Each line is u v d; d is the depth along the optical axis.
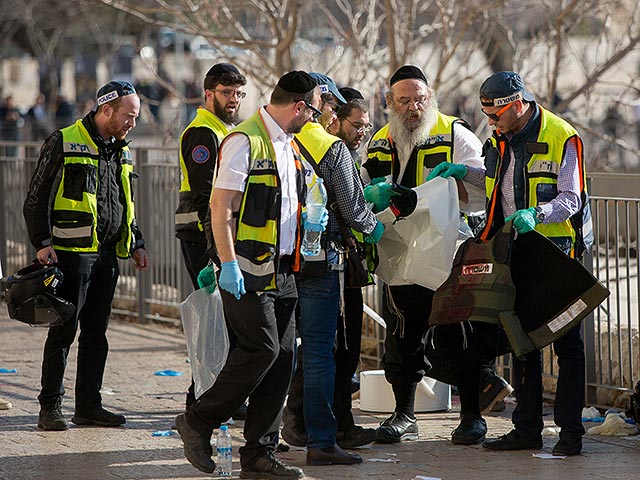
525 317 12.02
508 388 13.84
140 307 22.14
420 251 12.37
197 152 13.30
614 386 14.89
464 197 13.02
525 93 12.01
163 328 21.44
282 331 11.20
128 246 13.78
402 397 13.27
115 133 13.33
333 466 11.78
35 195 13.04
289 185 10.95
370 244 12.48
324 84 12.38
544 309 11.91
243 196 10.77
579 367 12.27
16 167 23.86
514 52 23.92
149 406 15.03
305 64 26.45
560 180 11.90
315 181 11.29
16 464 11.95
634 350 14.83
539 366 12.49
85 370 13.83
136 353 18.94
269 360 10.84
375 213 12.46
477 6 22.91
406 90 12.85
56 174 13.09
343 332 12.33
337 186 11.45
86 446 12.77
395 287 12.94
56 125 59.28
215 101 13.50
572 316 11.79
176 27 23.58
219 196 10.66
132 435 13.33
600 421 14.29
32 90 88.62
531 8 26.12
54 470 11.68
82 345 13.84
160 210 21.38
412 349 13.12
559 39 22.81
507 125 12.00
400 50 23.91
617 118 29.67
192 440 11.12
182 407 14.97
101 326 13.84
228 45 23.95
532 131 12.03
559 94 26.00
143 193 21.70
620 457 12.20
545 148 11.93
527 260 12.02
